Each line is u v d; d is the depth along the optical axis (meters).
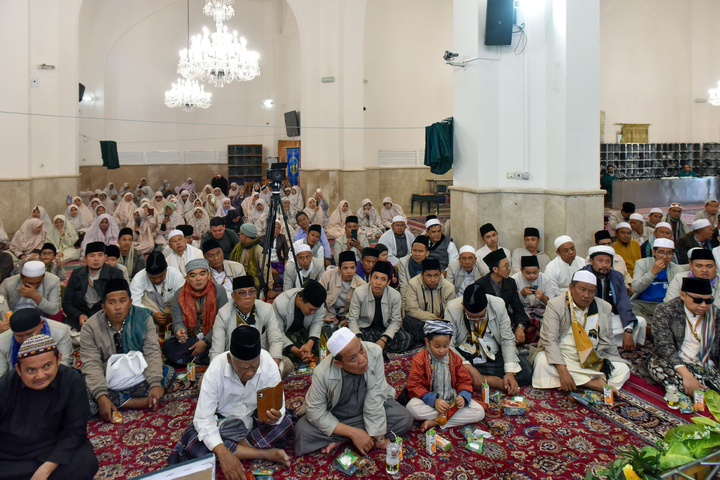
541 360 3.19
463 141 5.70
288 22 13.20
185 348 3.43
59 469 2.03
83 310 3.91
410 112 12.10
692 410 2.79
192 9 13.70
